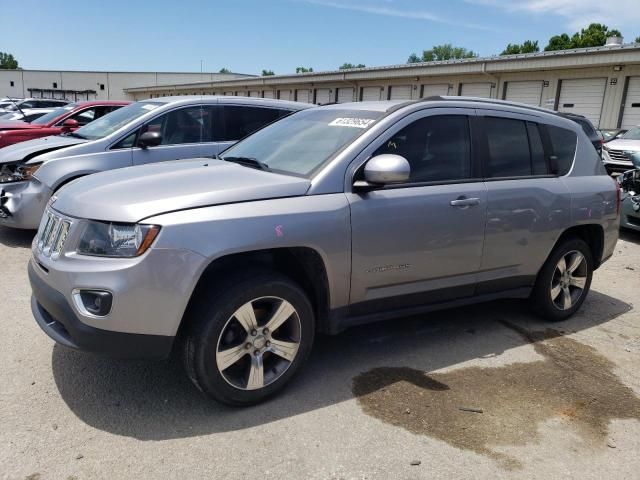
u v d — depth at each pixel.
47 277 3.00
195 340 2.94
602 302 5.37
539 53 20.36
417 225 3.58
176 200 2.90
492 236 4.00
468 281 4.00
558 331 4.55
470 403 3.33
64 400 3.17
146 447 2.77
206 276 3.06
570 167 4.61
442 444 2.91
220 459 2.70
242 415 3.09
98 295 2.75
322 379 3.55
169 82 68.81
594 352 4.16
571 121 4.78
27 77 65.94
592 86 19.84
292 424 3.03
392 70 26.41
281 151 3.81
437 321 4.66
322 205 3.21
